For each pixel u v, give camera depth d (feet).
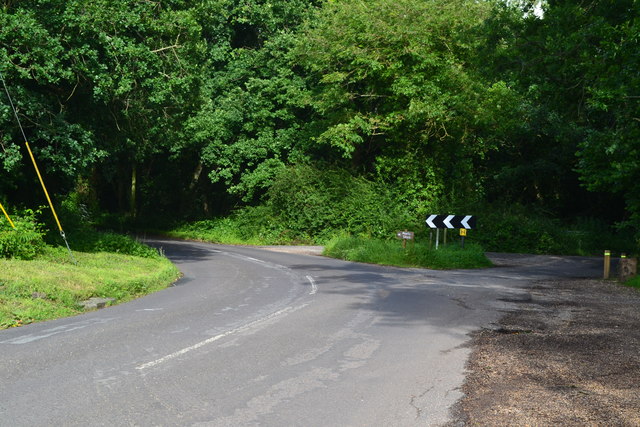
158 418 15.64
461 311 34.55
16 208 58.08
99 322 29.73
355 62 105.09
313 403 17.07
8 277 37.24
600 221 115.34
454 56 104.22
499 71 63.77
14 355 22.39
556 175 123.03
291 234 114.52
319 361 22.03
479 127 109.60
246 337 26.23
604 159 56.13
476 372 20.62
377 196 108.78
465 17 100.94
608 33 51.24
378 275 56.59
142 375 19.77
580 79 58.44
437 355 23.17
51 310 32.07
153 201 161.58
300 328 28.53
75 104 64.39
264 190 128.47
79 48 56.70
